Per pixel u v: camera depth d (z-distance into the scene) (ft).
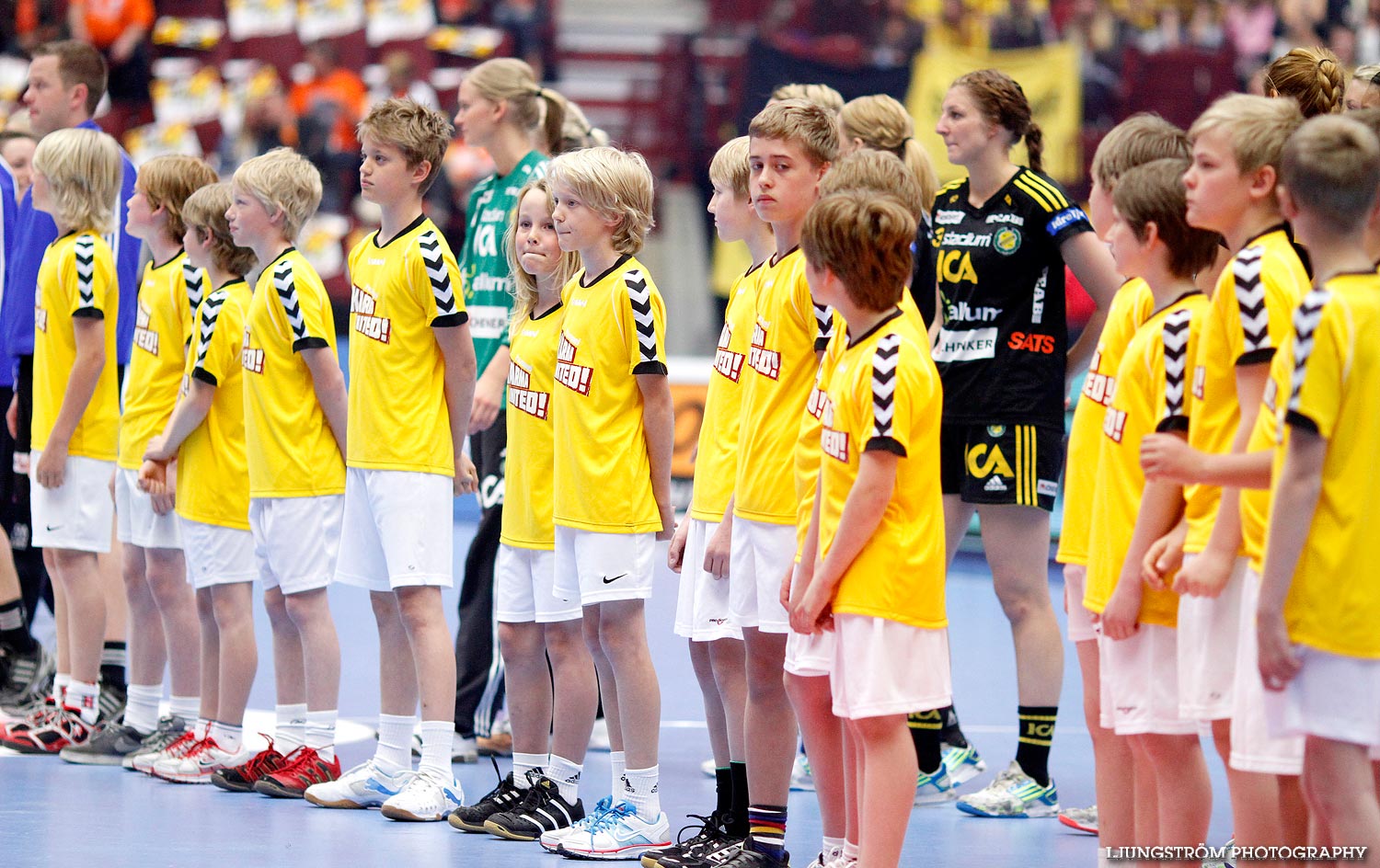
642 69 137.80
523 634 36.52
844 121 41.47
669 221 120.37
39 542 45.96
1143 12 116.06
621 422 34.63
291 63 122.62
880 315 27.58
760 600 30.94
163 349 44.06
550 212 36.40
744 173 33.45
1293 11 116.16
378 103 38.93
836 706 27.40
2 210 53.93
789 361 31.35
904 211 27.45
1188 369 26.37
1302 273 24.77
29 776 41.91
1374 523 22.63
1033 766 39.11
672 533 35.63
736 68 123.34
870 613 26.68
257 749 44.27
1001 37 114.52
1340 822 22.74
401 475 37.60
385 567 38.40
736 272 115.96
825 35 120.78
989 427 38.73
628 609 34.35
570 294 35.78
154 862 32.30
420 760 42.63
